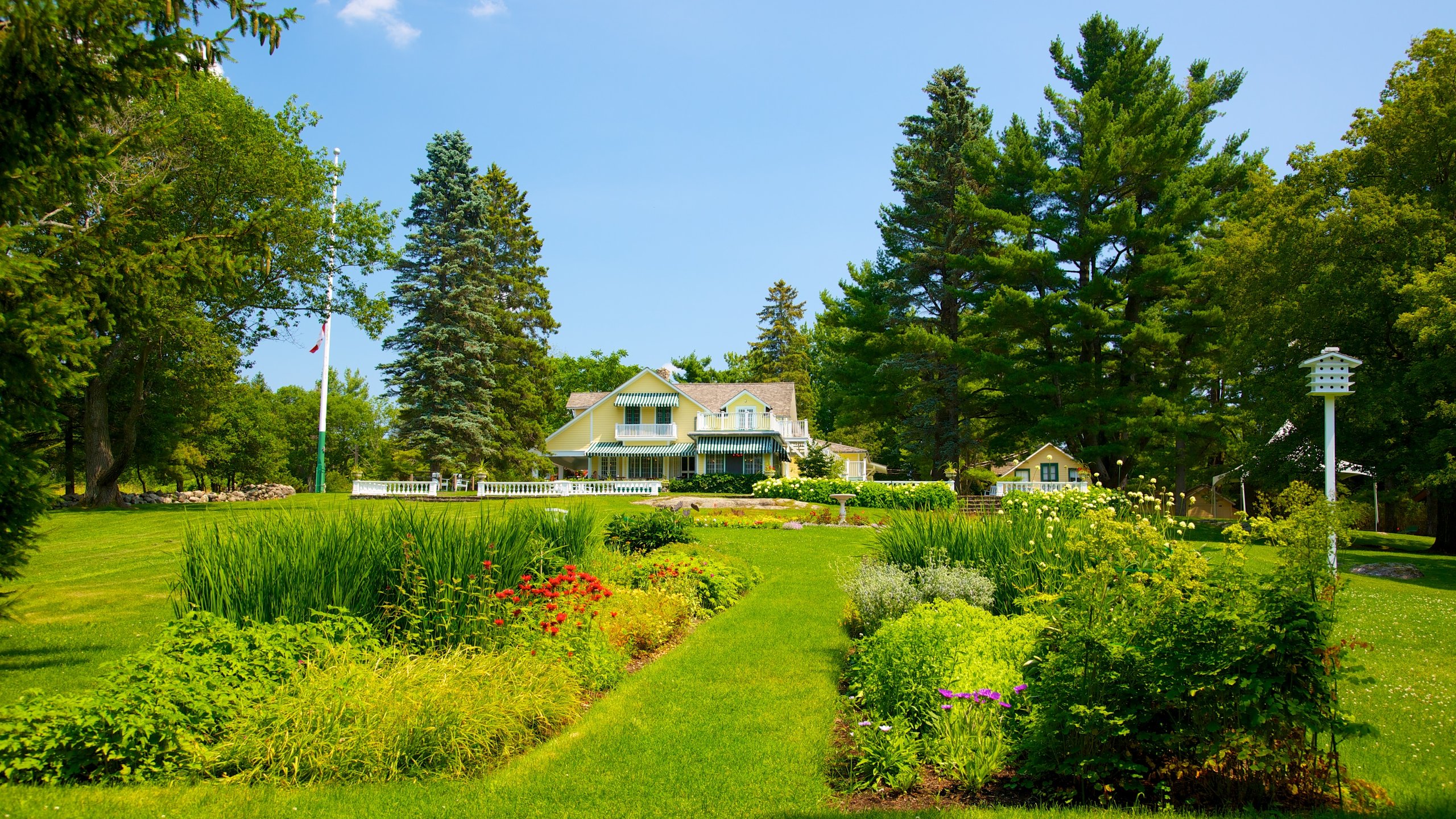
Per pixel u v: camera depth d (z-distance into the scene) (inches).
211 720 239.8
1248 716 193.9
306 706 239.6
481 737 239.8
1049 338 1355.8
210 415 1881.2
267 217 353.7
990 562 389.4
